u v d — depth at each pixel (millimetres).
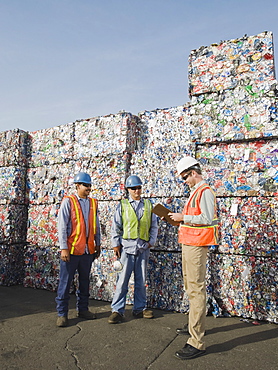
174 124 4871
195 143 4246
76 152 5262
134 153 4738
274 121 3795
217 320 3711
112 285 4539
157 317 3867
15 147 5750
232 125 4023
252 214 3840
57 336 3279
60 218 3762
